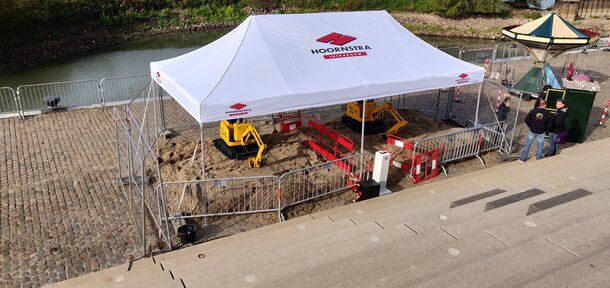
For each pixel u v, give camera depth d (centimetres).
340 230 632
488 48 2569
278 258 536
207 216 893
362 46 1150
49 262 765
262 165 1056
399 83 1061
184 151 1170
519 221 510
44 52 3181
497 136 1248
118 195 994
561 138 1303
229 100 891
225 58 1034
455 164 1161
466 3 4600
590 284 348
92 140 1322
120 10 4047
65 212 923
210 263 561
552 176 860
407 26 4469
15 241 823
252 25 1103
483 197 748
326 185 962
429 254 439
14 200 970
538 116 1077
